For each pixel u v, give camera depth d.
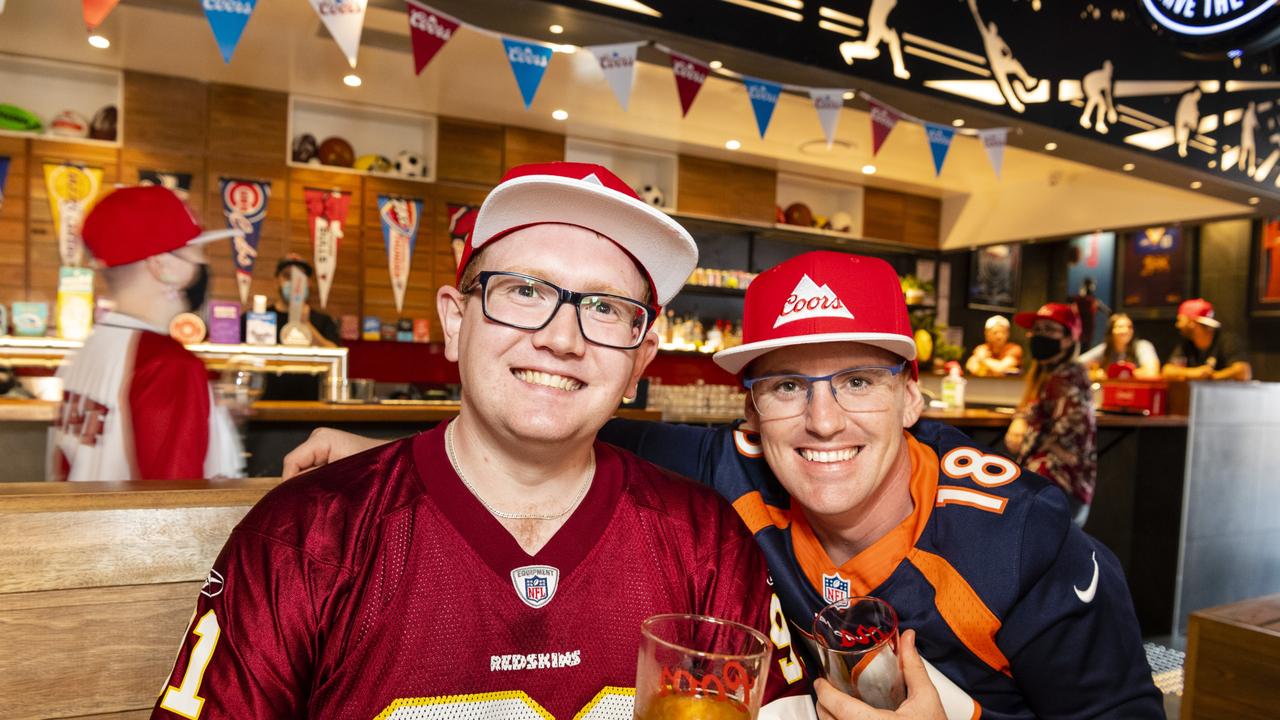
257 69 4.88
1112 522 4.30
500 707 0.83
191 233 1.97
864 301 1.10
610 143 6.17
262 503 0.88
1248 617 1.70
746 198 6.63
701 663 0.67
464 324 0.90
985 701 1.19
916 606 1.16
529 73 2.65
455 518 0.87
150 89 4.93
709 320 7.02
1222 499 4.25
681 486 1.04
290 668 0.80
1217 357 5.81
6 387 3.64
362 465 0.92
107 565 1.12
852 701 0.85
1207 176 4.07
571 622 0.87
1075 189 6.37
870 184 7.15
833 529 1.22
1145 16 2.93
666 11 2.56
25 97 4.86
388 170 5.61
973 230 7.22
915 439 1.34
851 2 2.91
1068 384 3.33
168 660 1.15
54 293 4.77
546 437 0.84
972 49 3.21
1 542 1.07
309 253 5.36
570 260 0.85
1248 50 2.69
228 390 2.72
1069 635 1.13
